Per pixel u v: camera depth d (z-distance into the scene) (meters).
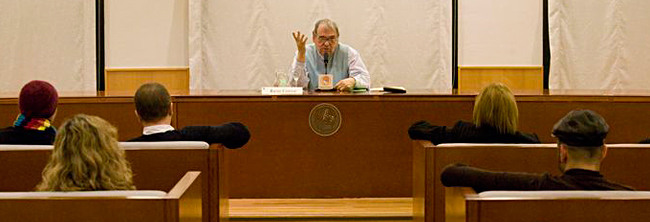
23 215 1.79
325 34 4.58
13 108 3.96
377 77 6.28
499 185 1.98
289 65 6.27
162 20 6.26
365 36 6.25
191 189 2.11
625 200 1.77
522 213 1.78
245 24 6.24
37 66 6.25
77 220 1.79
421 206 2.99
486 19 6.31
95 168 1.94
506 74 6.35
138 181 2.61
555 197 1.78
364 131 4.04
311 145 4.05
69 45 6.23
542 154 2.64
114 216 1.80
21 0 6.21
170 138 2.80
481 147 2.67
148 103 2.81
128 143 2.62
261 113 4.02
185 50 6.28
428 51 6.27
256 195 4.08
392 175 4.07
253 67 6.27
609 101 3.98
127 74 6.30
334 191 4.07
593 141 1.94
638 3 6.23
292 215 3.71
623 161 2.69
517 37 6.33
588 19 6.23
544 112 3.98
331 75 4.39
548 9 6.24
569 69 6.27
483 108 2.95
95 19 6.23
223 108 4.00
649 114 3.99
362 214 3.75
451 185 2.12
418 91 4.58
